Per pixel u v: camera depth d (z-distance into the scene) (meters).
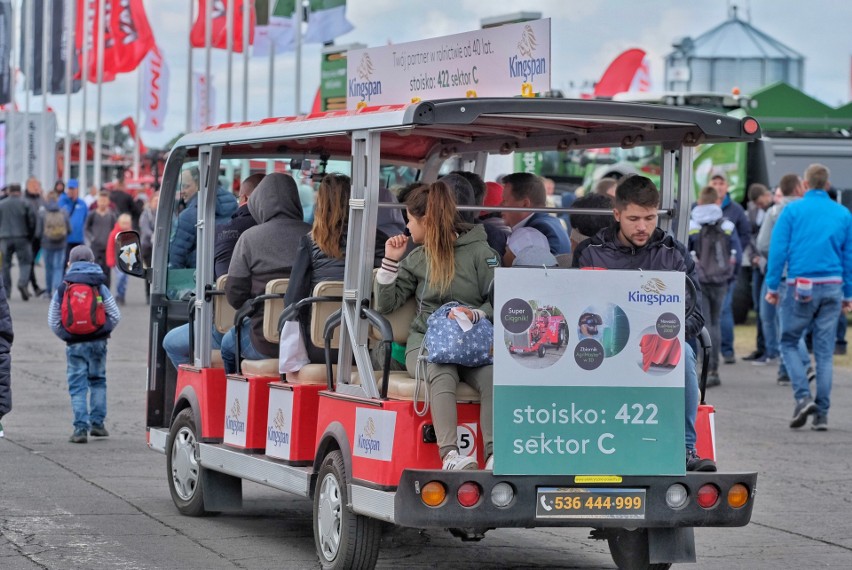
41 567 8.58
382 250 9.43
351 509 8.11
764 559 9.49
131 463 12.80
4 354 10.80
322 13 32.34
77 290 13.80
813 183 15.49
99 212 32.72
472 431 7.87
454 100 7.70
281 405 9.16
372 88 9.80
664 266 8.27
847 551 9.77
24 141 56.19
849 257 15.42
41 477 11.97
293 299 9.12
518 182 10.22
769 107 32.94
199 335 10.45
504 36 8.53
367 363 8.16
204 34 40.81
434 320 7.79
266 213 9.98
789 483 12.39
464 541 9.25
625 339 7.68
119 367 20.75
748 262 22.27
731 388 18.94
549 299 7.61
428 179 11.47
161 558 8.96
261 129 9.49
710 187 18.70
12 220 32.31
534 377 7.57
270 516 10.70
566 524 7.65
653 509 7.76
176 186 11.55
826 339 15.47
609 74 33.03
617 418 7.68
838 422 16.17
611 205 9.95
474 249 8.13
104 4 49.00
